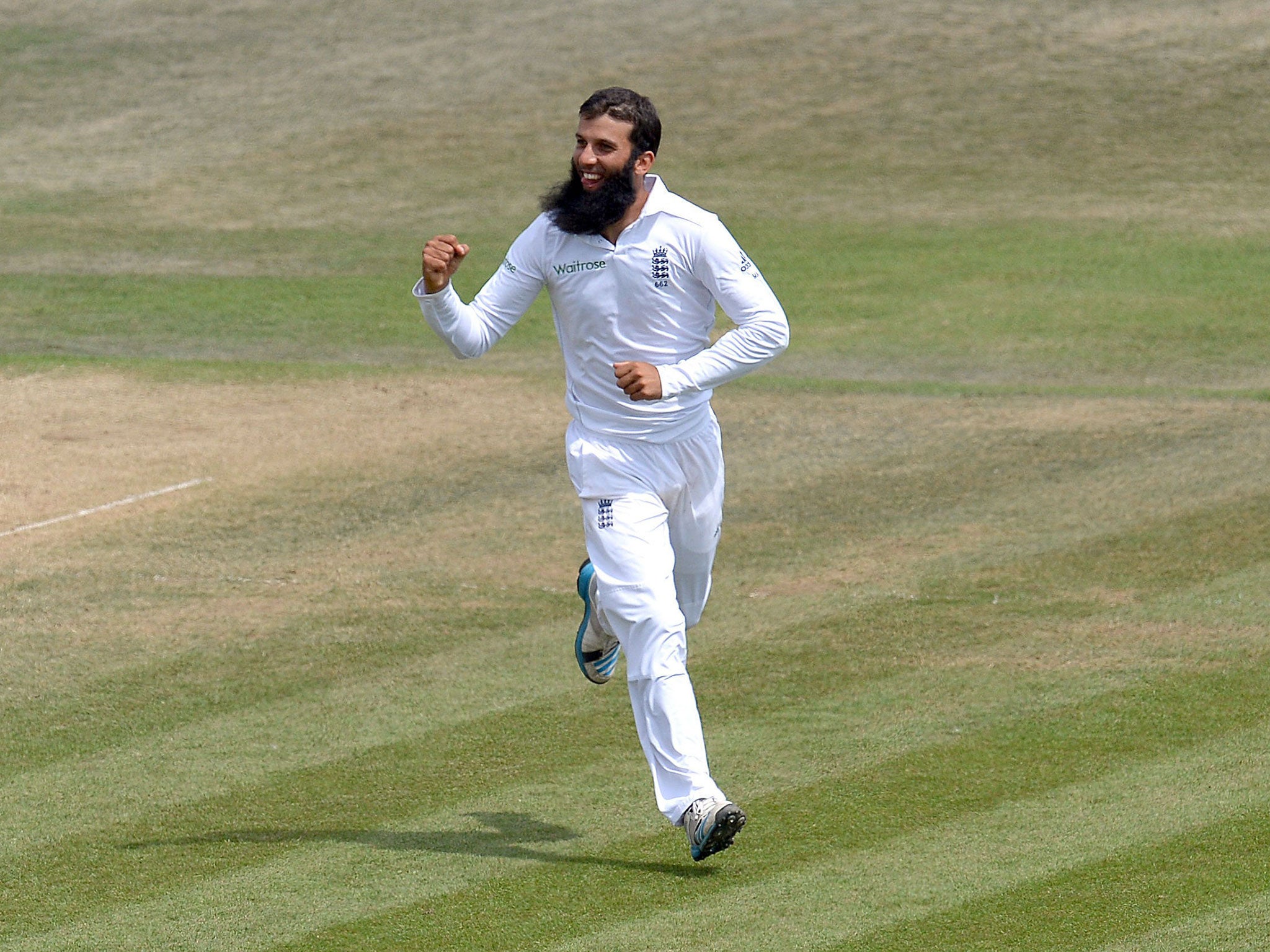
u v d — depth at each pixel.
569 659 25.16
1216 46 87.06
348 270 61.16
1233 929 16.30
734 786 20.31
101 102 85.38
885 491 34.75
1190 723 22.06
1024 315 54.09
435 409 42.47
